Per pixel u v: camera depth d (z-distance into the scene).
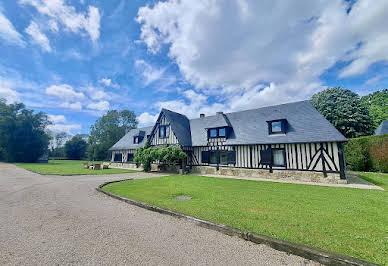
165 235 3.37
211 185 8.87
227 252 2.73
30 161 34.16
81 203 5.73
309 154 10.77
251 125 14.41
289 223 3.75
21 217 4.39
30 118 34.53
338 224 3.71
